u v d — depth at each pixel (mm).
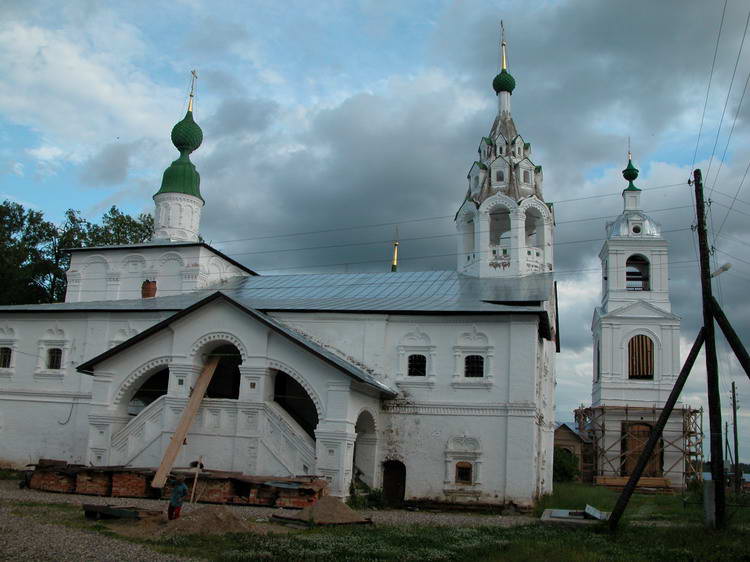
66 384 39906
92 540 17469
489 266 42188
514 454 32375
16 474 37531
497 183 43812
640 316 65562
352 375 30109
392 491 33969
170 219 50062
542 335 37312
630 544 20531
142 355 34344
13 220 61469
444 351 34469
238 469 31547
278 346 32344
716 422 23922
